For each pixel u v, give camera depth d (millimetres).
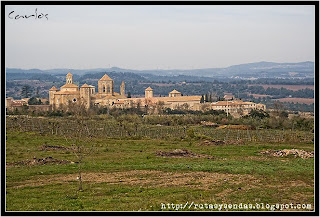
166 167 46469
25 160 49719
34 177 41125
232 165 47906
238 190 35188
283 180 39438
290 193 33938
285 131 99375
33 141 67312
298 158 54156
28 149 58906
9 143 64125
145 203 30406
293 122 112875
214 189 35531
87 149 60656
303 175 41781
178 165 47656
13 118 112000
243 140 75312
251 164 48625
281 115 135125
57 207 29344
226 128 110000
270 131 99750
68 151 58125
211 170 44719
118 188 35969
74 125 96438
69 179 40250
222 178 40562
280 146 66812
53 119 118312
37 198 32469
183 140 77000
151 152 59219
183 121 131375
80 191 34906
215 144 69562
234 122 128250
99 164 48594
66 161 50094
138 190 35156
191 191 34875
